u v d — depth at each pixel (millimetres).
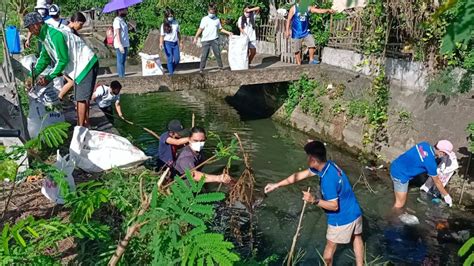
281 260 5859
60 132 3979
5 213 4414
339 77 11438
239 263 3887
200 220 2736
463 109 8609
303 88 12062
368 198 7996
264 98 13742
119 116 8812
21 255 2959
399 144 9531
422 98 9445
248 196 5816
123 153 5801
